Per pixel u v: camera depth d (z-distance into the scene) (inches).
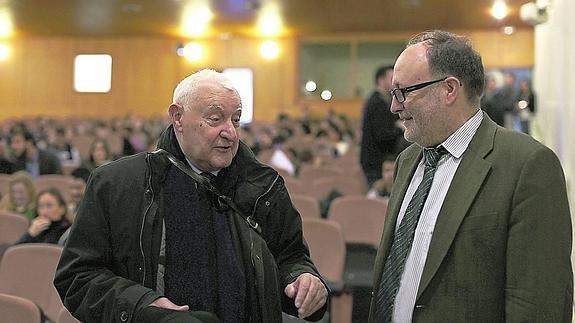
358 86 622.5
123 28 578.2
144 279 66.4
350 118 615.2
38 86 686.5
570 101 177.0
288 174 287.3
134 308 63.5
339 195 233.5
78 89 681.0
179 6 464.4
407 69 66.6
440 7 457.7
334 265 157.9
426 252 65.7
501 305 63.1
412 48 67.3
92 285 65.7
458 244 63.7
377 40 612.7
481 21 523.5
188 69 662.5
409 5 451.8
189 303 66.5
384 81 222.2
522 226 61.4
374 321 70.5
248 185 71.7
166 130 72.2
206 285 66.9
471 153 65.7
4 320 94.3
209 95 67.7
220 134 67.6
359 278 168.7
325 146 429.7
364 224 194.4
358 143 455.2
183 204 68.5
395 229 71.5
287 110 639.8
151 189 68.2
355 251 192.5
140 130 490.3
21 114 689.0
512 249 61.7
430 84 65.8
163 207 68.1
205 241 68.0
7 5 467.8
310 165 345.7
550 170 62.6
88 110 680.4
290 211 73.9
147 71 669.9
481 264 63.1
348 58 622.5
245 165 72.3
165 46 666.2
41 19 528.7
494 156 64.5
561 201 62.2
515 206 62.1
